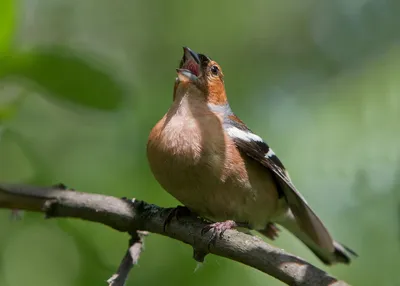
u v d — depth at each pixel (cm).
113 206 764
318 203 1203
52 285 1043
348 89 1385
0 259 1012
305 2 1717
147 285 1036
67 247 1048
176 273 1043
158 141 841
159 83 1463
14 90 764
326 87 1484
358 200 1190
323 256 1027
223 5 1641
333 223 1185
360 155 1226
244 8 1656
